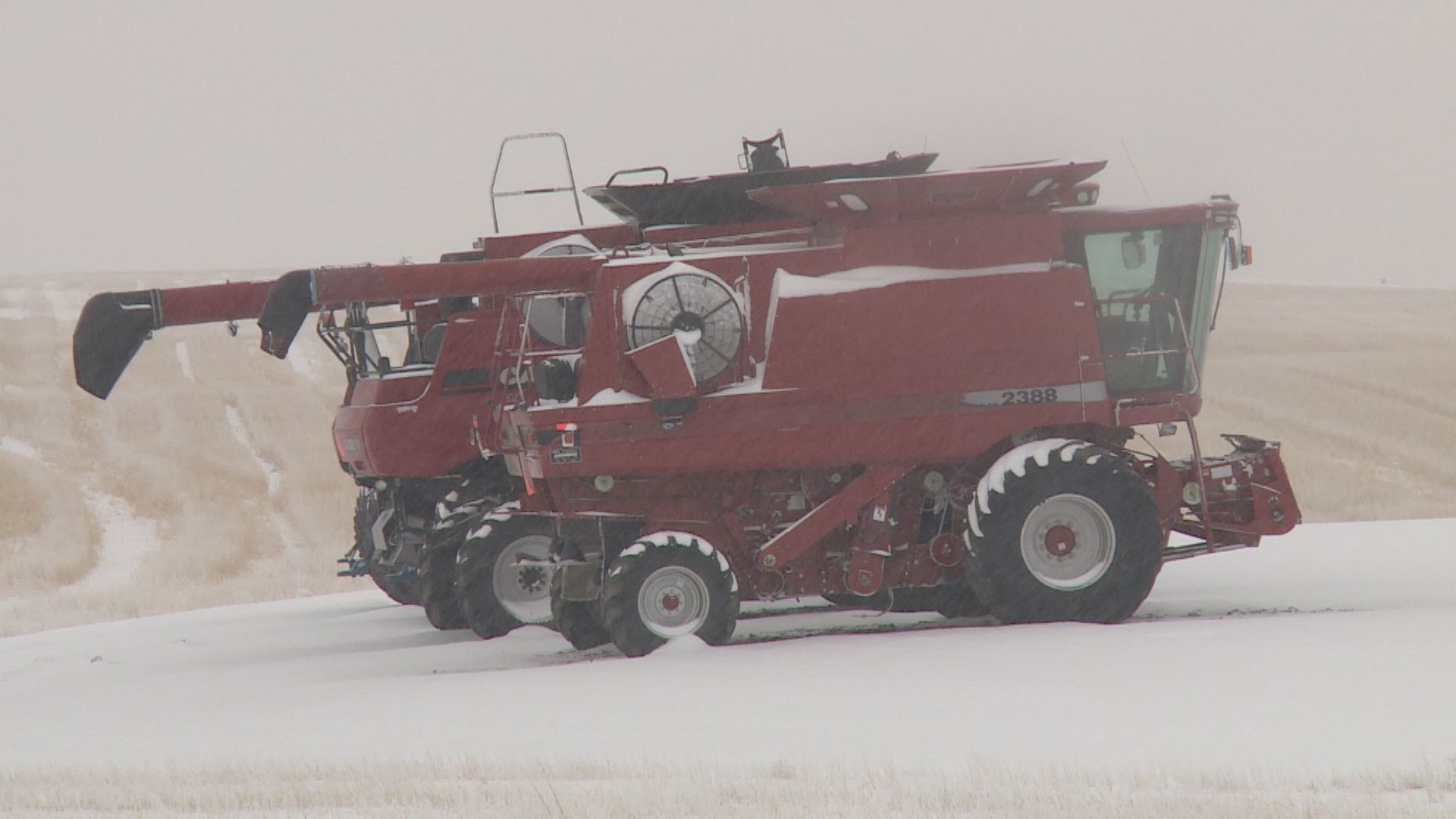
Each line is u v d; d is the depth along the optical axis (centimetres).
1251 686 3384
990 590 4778
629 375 4838
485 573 5466
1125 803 2412
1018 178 4894
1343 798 2412
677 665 4247
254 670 5103
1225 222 5172
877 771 2736
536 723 3491
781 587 4978
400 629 6219
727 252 5075
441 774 2928
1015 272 4909
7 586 9919
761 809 2472
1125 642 4122
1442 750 2709
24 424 15600
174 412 16400
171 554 10688
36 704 4619
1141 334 5159
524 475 5078
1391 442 13650
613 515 4853
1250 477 5141
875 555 4894
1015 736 3027
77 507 12725
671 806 2516
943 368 4866
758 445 4816
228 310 5334
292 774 2997
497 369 5334
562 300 5488
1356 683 3356
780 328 4828
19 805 2855
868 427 4844
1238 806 2356
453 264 4853
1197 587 5962
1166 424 5075
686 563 4647
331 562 10206
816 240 5125
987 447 4897
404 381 6159
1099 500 4772
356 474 6438
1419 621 4241
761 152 6003
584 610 4978
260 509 12800
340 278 4762
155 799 2822
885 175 5866
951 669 3859
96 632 6769
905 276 4891
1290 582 5975
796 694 3647
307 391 17650
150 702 4431
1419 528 8319
